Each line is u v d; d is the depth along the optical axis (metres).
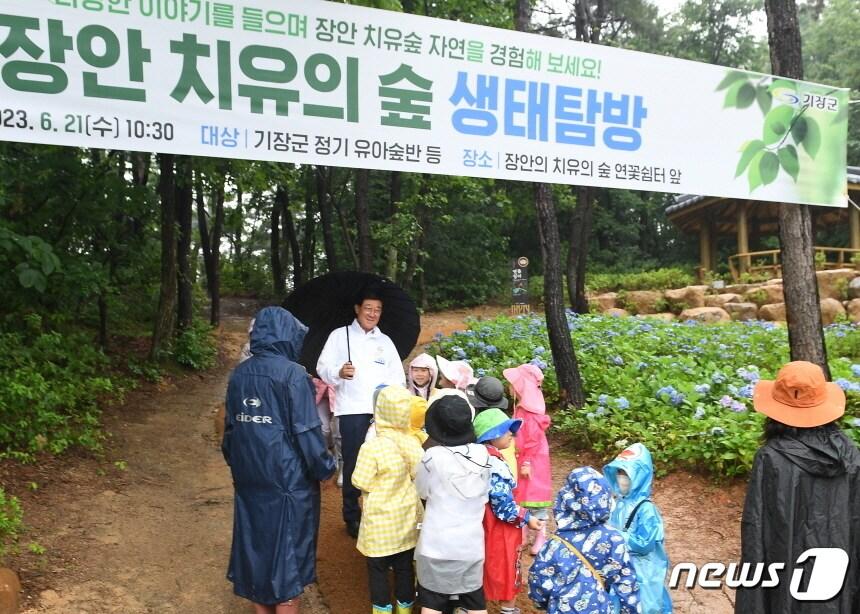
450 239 24.77
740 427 5.71
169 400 9.62
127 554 4.64
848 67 29.05
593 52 5.08
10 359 7.72
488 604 4.12
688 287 18.55
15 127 3.76
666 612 3.22
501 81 4.81
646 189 5.30
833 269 17.91
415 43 4.56
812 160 5.79
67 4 3.83
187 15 4.05
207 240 20.27
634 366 8.41
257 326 3.67
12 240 7.22
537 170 4.96
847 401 6.45
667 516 5.14
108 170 10.91
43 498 5.29
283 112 4.28
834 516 2.60
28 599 3.88
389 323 5.34
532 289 25.05
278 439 3.47
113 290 10.76
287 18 4.25
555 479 6.10
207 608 4.07
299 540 3.47
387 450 3.70
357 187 12.54
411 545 3.69
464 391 5.04
